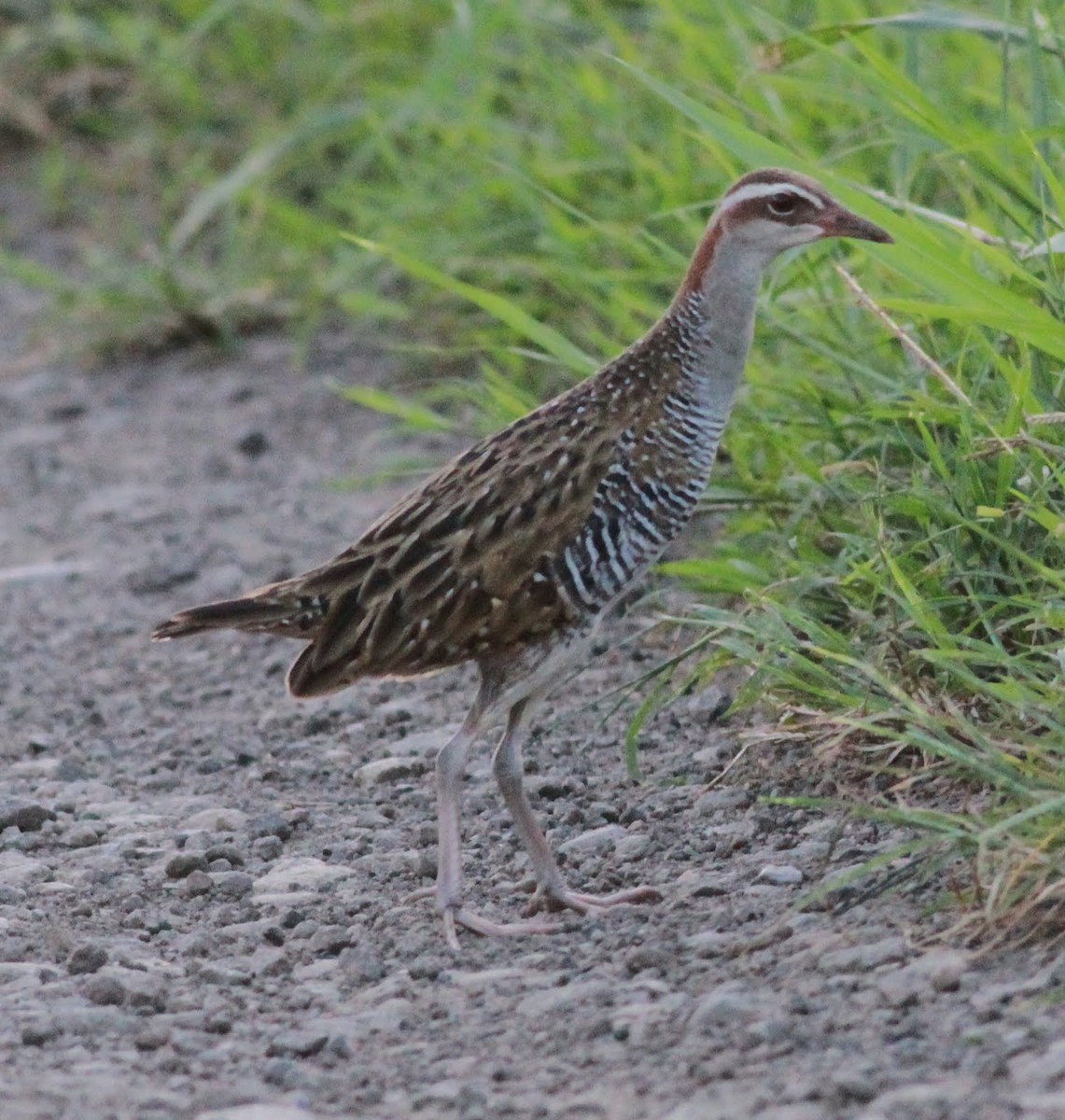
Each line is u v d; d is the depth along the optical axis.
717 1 14.92
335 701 12.80
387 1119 7.38
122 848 10.52
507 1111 7.32
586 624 9.34
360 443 17.19
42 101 24.45
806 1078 7.19
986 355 10.46
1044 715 8.62
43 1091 7.62
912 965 7.91
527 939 9.05
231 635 14.30
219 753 12.14
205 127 21.95
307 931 9.29
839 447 11.45
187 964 8.95
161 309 19.80
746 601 11.35
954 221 10.48
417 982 8.66
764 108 14.20
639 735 11.30
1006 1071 7.02
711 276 9.51
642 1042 7.73
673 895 9.26
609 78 16.58
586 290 14.88
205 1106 7.52
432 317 17.41
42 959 9.09
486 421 13.95
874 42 14.46
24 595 15.20
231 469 17.17
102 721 12.94
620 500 9.26
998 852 8.12
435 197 17.11
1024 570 9.84
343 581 9.30
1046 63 12.94
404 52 19.88
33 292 21.97
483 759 11.49
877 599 10.21
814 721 9.72
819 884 8.96
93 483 17.30
